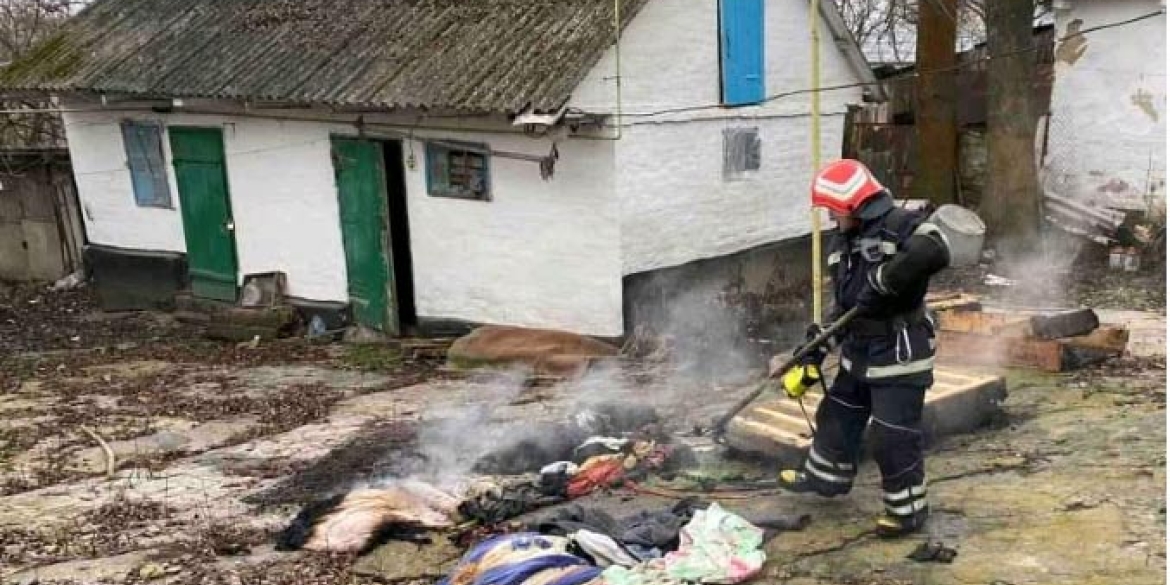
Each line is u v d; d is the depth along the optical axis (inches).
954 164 586.9
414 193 446.9
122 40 546.0
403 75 415.8
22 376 429.4
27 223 640.4
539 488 220.5
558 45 393.4
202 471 273.6
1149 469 209.0
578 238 403.9
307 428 314.7
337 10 486.0
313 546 201.8
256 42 488.1
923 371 179.5
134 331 529.3
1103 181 560.1
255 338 486.3
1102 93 552.7
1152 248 519.8
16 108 663.8
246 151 496.1
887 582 169.3
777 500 207.2
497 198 422.0
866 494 207.3
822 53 483.2
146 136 538.0
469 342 406.0
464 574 171.3
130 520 233.6
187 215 531.8
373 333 470.0
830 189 179.3
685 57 414.6
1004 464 217.6
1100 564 169.6
